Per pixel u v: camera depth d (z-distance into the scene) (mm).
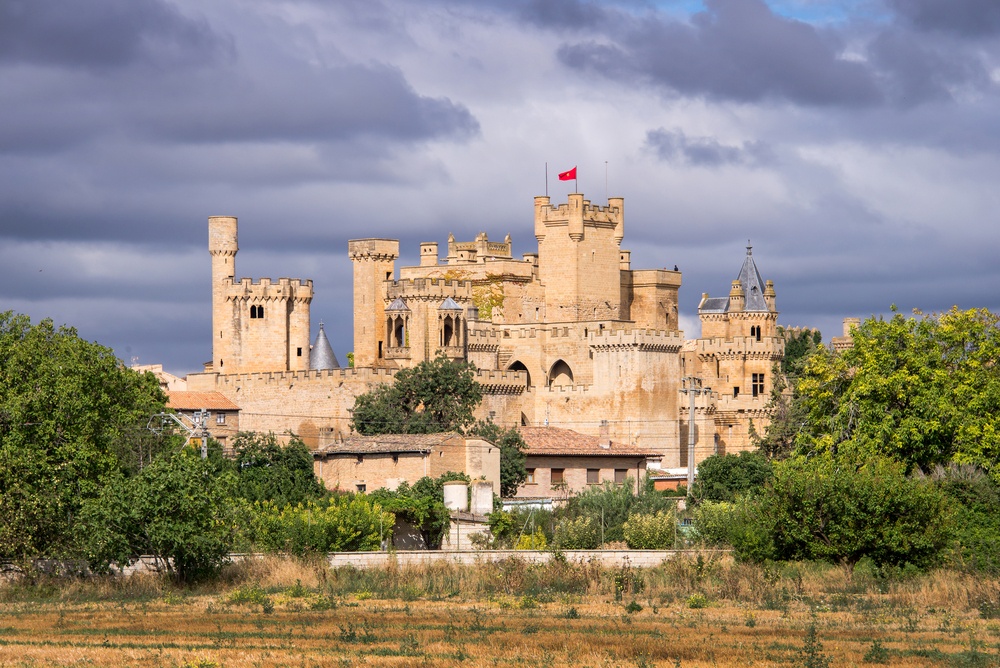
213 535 109812
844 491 114000
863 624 90562
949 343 147875
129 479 111938
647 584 108375
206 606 98062
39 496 109875
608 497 152375
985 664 76375
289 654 77500
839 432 146125
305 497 147750
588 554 119562
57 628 88000
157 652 77938
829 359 156500
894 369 145125
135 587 106750
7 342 126250
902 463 127750
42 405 119250
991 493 123812
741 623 90312
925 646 81750
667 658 76938
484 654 77500
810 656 76375
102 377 136000
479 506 155000
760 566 113562
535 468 190375
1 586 106312
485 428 189625
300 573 110688
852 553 112938
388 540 135375
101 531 108000
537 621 90812
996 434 137875
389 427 197625
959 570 110500
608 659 76312
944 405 139250
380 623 89750
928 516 113562
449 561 116375
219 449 163125
